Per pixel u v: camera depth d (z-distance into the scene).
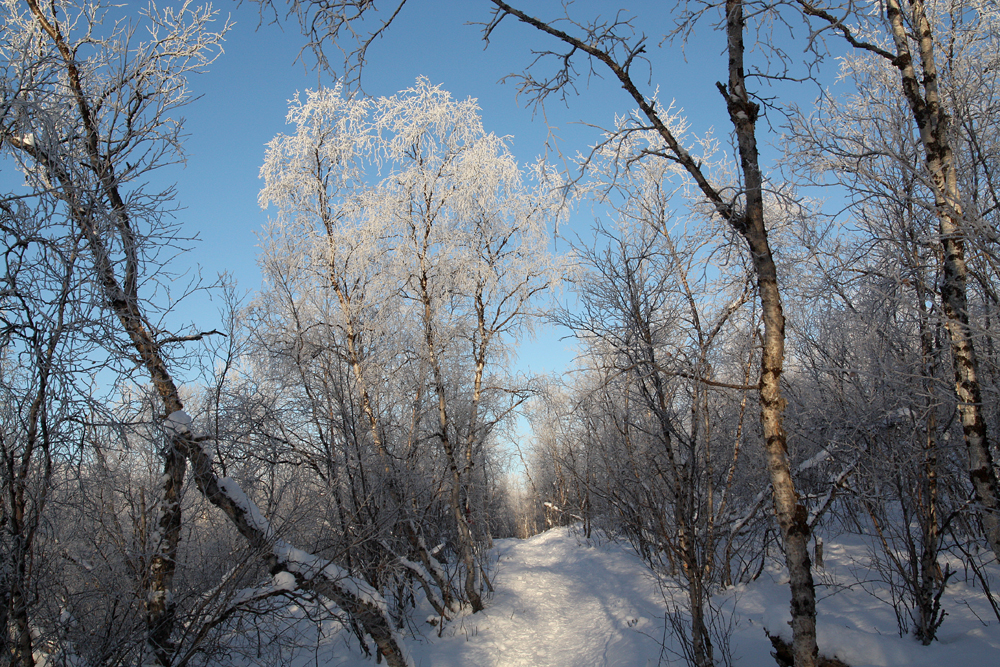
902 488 6.50
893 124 5.81
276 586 6.14
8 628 4.73
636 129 4.68
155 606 5.84
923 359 6.18
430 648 9.22
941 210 4.99
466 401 12.19
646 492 7.33
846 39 5.24
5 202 4.71
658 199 8.74
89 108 6.28
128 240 5.16
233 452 7.54
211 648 5.93
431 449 11.75
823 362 7.77
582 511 17.80
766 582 9.01
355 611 6.62
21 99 4.94
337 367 9.80
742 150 4.54
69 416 4.78
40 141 5.05
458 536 11.20
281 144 10.87
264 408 8.02
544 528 31.36
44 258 4.79
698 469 7.16
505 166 11.66
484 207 11.60
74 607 5.70
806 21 4.81
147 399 5.66
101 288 4.95
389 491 9.57
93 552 6.28
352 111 10.91
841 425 7.22
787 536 4.04
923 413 6.21
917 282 5.92
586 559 14.75
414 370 11.13
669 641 7.40
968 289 6.02
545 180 5.33
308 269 10.52
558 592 11.94
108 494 6.37
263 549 6.12
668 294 7.80
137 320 5.36
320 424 9.07
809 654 3.82
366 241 10.52
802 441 8.78
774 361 4.22
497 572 13.49
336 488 8.31
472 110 11.51
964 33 6.23
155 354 5.86
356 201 11.01
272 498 7.70
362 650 8.73
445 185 11.10
